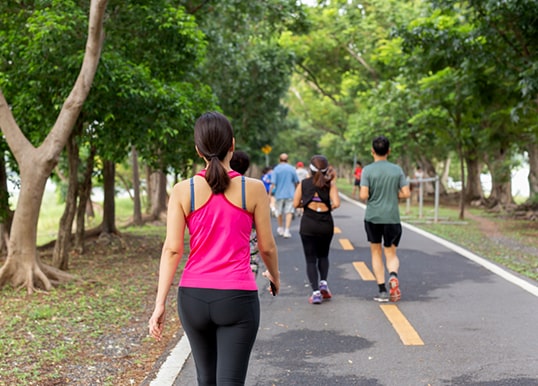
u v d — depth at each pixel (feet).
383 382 16.83
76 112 31.60
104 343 21.22
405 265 37.04
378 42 98.58
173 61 41.52
